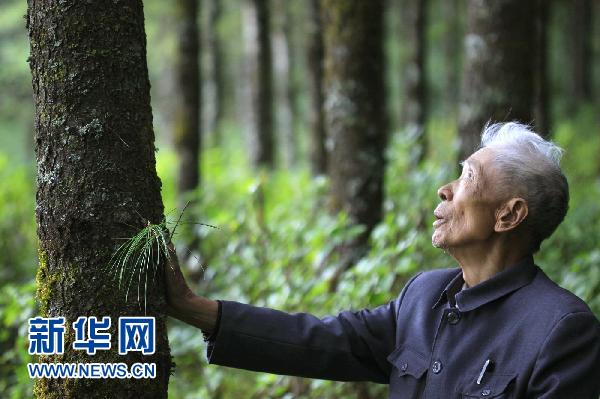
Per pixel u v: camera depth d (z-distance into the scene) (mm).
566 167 8203
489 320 1970
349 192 4961
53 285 1981
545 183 1969
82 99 1956
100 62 1965
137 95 2021
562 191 1989
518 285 1971
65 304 1969
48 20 1964
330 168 5062
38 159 2004
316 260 4078
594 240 5621
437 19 18688
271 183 8930
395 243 4316
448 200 2064
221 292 4641
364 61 4965
